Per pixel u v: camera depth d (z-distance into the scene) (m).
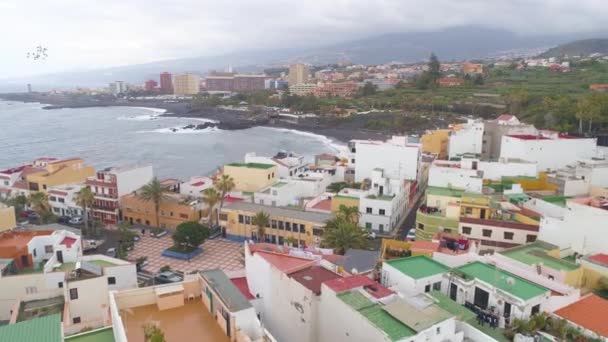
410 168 104.44
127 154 199.62
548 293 36.16
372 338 29.31
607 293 44.47
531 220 63.38
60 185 111.31
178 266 77.00
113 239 90.75
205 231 83.19
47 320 28.22
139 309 34.41
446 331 29.39
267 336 29.86
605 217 51.94
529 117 170.75
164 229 97.31
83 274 48.50
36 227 76.19
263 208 88.75
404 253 53.00
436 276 38.41
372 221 84.94
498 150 119.56
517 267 42.84
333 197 87.75
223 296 32.31
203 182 109.00
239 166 106.88
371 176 103.44
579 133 136.00
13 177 115.50
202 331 31.45
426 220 69.31
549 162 98.06
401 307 30.98
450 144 119.88
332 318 34.03
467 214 68.19
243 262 76.62
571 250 54.31
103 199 102.75
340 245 63.81
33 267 57.06
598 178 78.62
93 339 30.67
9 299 48.78
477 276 38.81
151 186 95.44
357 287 34.78
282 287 39.41
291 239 77.38
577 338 33.94
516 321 33.31
